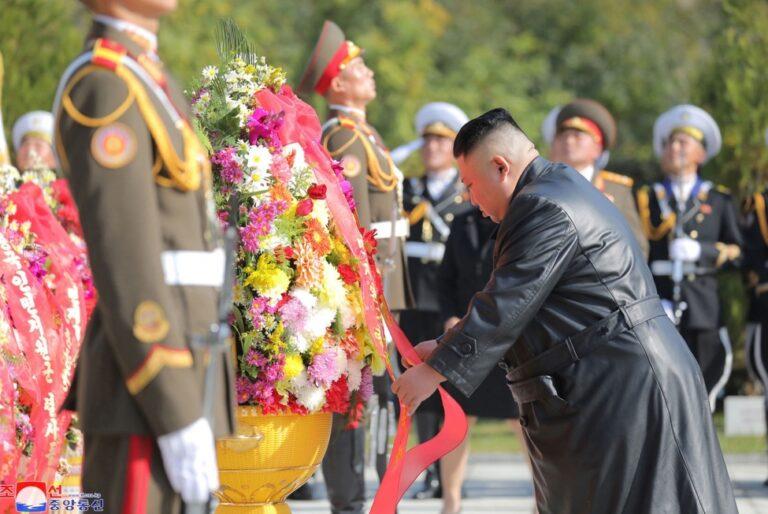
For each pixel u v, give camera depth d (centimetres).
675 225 1961
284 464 923
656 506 852
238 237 908
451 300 1652
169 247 680
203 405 668
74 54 2373
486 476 1962
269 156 930
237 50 1016
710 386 1953
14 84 2267
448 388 1595
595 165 1647
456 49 4494
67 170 670
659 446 861
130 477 677
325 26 1336
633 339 875
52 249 1179
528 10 4775
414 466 987
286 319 903
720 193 1992
